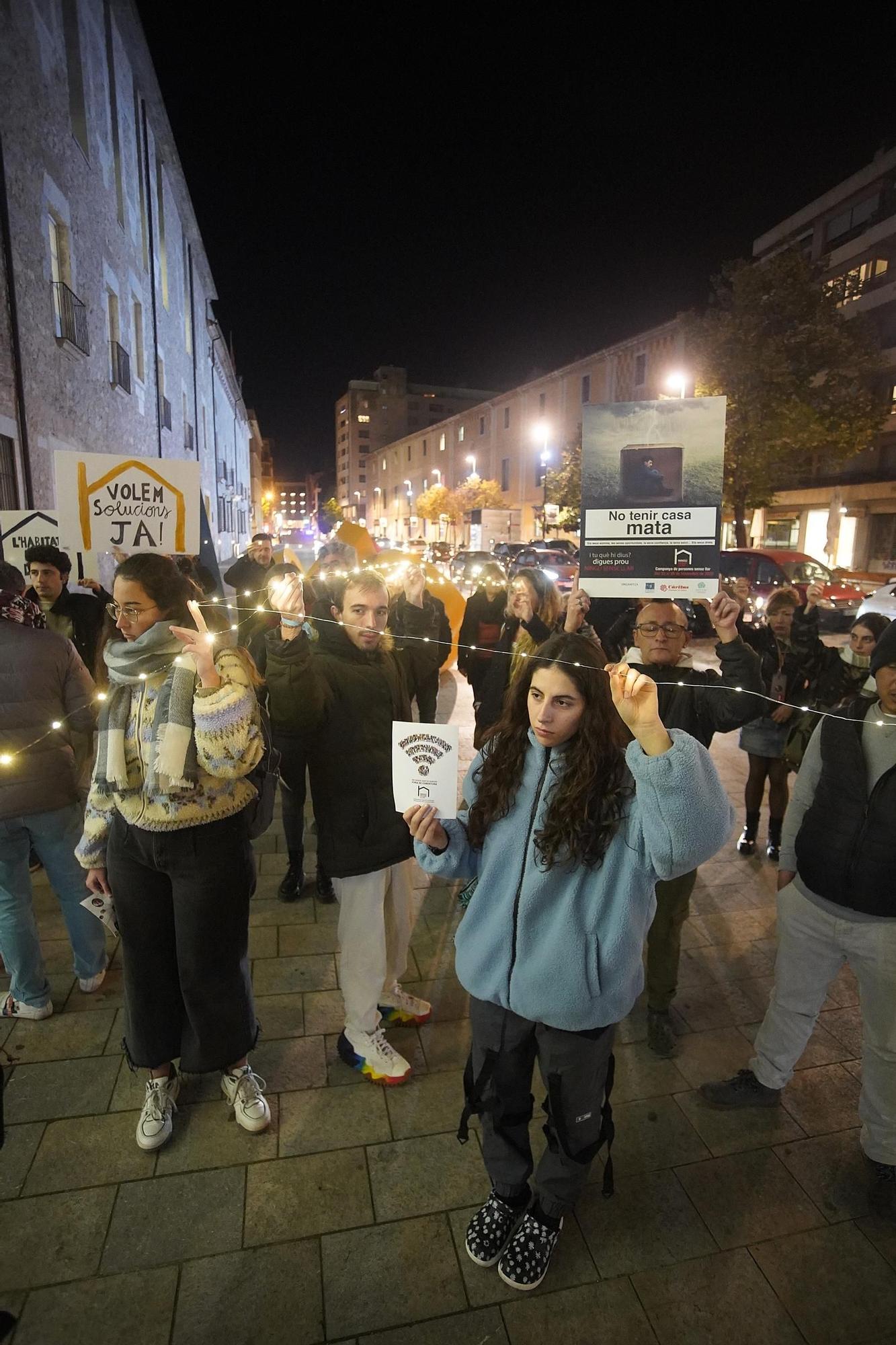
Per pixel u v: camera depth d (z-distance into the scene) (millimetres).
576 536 29031
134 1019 2330
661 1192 2264
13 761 2730
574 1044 1849
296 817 3904
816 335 19172
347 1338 1826
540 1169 1974
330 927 3688
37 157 8031
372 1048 2637
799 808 2564
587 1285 1978
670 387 21781
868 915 2309
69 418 9141
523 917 1819
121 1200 2164
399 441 71875
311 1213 2145
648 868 1776
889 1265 2059
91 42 10320
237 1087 2479
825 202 28531
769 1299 1957
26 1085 2602
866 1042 2314
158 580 2205
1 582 3037
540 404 40844
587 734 1774
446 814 1862
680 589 2875
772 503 21766
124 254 12344
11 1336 1793
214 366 29250
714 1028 3045
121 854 2268
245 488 52656
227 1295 1913
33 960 2902
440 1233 2100
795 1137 2490
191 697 2154
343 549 5117
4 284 7152
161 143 15789
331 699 2504
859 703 2426
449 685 9562
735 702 2770
